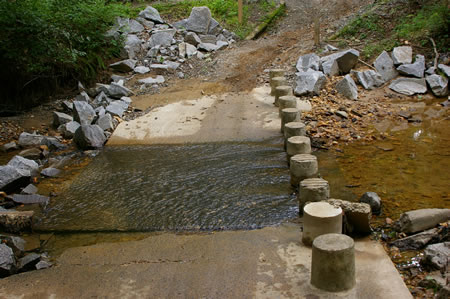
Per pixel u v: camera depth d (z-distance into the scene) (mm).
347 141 10039
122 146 10547
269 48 16234
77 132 10656
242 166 8859
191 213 7117
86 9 13680
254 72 14430
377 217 6746
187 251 6023
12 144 10633
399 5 15945
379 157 9070
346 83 12641
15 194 8125
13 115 12711
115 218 7148
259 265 5523
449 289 4492
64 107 12688
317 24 15344
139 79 14461
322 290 4914
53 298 5133
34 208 7688
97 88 13352
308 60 14078
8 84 12992
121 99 12898
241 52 16047
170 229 6691
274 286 5066
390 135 10289
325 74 13539
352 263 4875
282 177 8250
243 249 5957
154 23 17969
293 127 9328
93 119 11641
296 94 12641
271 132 10602
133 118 11961
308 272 5293
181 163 9250
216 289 5102
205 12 17250
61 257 6125
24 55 12289
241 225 6652
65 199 7965
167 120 11672
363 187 7746
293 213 6926
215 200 7508
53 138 10898
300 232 6324
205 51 16391
